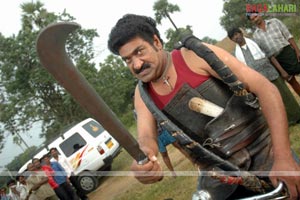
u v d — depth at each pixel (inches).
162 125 72.6
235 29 199.6
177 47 75.3
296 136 206.4
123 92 827.4
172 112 75.2
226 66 70.0
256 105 73.8
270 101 71.5
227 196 79.0
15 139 750.5
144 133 80.0
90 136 430.3
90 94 54.9
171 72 73.9
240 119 74.2
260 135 76.0
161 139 210.8
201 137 75.9
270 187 75.9
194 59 73.7
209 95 73.9
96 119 57.6
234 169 71.9
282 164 69.0
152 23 71.9
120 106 857.5
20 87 765.9
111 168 455.2
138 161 64.9
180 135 70.9
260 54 200.2
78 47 777.6
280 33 215.8
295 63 217.6
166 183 266.8
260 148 75.7
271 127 71.7
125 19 69.7
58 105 783.1
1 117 765.9
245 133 74.8
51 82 760.3
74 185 368.8
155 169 66.0
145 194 278.8
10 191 317.1
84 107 55.8
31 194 312.5
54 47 50.6
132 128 684.7
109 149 428.1
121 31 68.7
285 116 71.5
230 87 71.4
